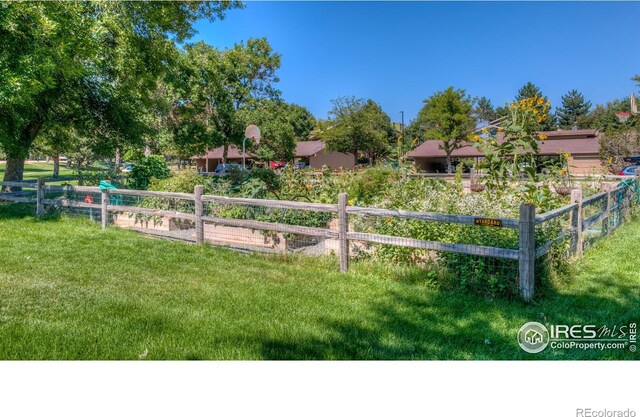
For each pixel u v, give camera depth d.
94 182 13.21
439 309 4.38
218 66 27.00
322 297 4.76
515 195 7.07
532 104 7.68
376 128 46.50
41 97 12.24
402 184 8.85
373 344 3.59
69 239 7.76
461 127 37.84
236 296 4.77
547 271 5.03
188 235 7.79
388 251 5.77
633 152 29.64
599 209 8.05
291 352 3.42
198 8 15.98
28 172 36.69
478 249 4.76
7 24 8.58
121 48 12.66
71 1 9.84
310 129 68.19
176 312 4.24
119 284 5.20
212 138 26.98
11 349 3.41
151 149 31.28
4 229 8.65
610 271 5.70
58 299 4.59
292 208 6.55
